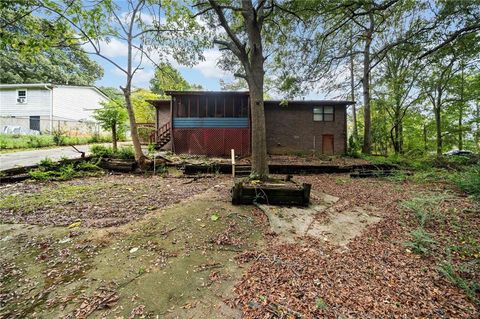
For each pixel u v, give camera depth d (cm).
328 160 1248
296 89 967
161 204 470
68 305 210
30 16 605
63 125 1794
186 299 215
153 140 1634
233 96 1384
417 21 840
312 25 841
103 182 692
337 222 404
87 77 2962
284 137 1566
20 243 314
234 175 827
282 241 329
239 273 254
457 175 750
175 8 903
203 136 1376
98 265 269
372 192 625
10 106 1866
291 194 477
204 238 331
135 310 202
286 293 218
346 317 188
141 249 301
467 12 595
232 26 763
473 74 1383
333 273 250
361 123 2106
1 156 917
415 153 1448
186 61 1009
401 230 370
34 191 560
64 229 352
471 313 195
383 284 233
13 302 215
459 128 1648
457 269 258
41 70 2338
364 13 732
